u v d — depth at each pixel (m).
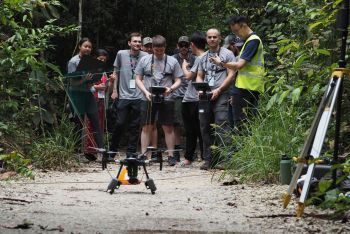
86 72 13.75
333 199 6.21
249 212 6.68
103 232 5.29
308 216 6.29
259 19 14.95
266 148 9.78
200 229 5.57
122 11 21.30
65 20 19.06
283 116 10.20
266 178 9.52
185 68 13.80
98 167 12.90
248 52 11.43
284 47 8.74
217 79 12.82
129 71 14.86
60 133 12.90
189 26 22.67
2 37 13.02
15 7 11.98
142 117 14.02
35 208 6.69
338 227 5.71
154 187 8.38
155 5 21.50
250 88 11.41
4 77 12.77
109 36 21.06
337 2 7.20
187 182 10.12
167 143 13.95
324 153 8.09
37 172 11.31
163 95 13.62
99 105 15.30
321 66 9.24
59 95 16.02
